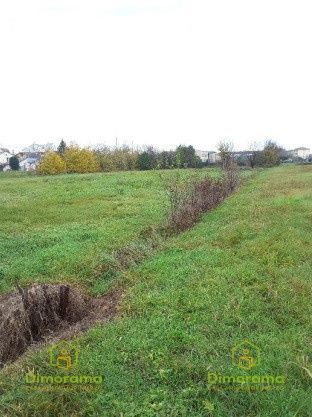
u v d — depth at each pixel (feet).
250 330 15.80
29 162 238.07
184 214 34.78
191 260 23.84
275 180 73.00
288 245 25.43
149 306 18.12
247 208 40.04
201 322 16.35
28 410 11.78
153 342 14.94
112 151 159.12
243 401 11.98
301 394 12.01
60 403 11.98
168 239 30.76
